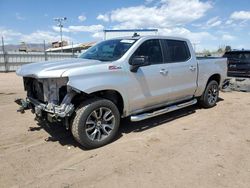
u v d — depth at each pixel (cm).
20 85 1270
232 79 1040
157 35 558
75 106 448
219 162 399
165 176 357
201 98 711
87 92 425
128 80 485
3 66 2391
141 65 489
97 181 347
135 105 511
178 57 600
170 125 577
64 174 365
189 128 558
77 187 334
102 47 556
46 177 358
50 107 433
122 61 482
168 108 576
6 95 939
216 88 743
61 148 453
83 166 388
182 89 605
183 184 338
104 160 406
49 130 540
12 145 465
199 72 657
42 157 418
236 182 344
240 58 1030
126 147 454
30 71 454
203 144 469
